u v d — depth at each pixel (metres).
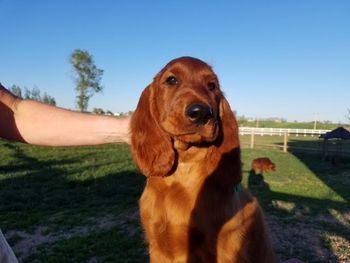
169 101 0.42
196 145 0.41
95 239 1.03
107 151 3.21
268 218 1.23
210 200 0.41
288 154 3.84
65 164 2.38
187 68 0.44
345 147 4.93
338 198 1.70
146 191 0.45
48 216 1.26
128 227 1.12
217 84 0.45
